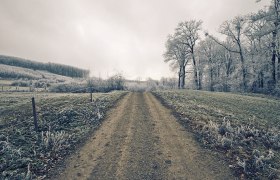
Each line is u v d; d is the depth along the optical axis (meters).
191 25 52.53
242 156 10.70
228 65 55.44
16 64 184.25
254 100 27.56
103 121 17.52
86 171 9.73
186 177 9.02
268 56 39.56
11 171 9.92
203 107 21.77
